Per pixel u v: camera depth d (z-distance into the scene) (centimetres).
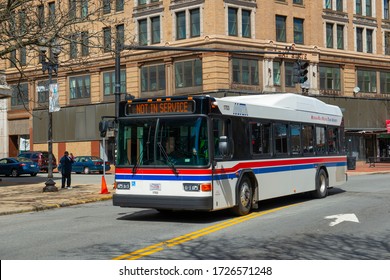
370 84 5159
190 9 4206
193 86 4200
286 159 1521
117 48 1978
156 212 1441
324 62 4747
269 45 4306
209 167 1161
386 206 1497
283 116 1523
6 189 2372
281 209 1447
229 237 1003
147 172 1212
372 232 1057
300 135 1620
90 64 4822
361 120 5009
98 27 4397
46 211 1595
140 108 1245
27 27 1806
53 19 1866
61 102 5062
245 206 1317
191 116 1180
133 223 1230
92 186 2508
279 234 1033
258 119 1388
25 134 5350
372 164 4719
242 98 1552
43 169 4453
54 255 854
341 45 4944
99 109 4809
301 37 4656
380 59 5194
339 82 4903
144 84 4509
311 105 1712
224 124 1233
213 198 1168
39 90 2723
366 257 815
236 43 4156
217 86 4056
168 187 1185
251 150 1347
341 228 1106
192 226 1159
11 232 1144
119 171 1252
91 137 4869
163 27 4362
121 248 903
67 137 5025
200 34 4153
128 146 1251
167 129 1205
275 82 4409
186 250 877
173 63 4325
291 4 4553
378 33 5231
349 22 4978
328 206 1503
